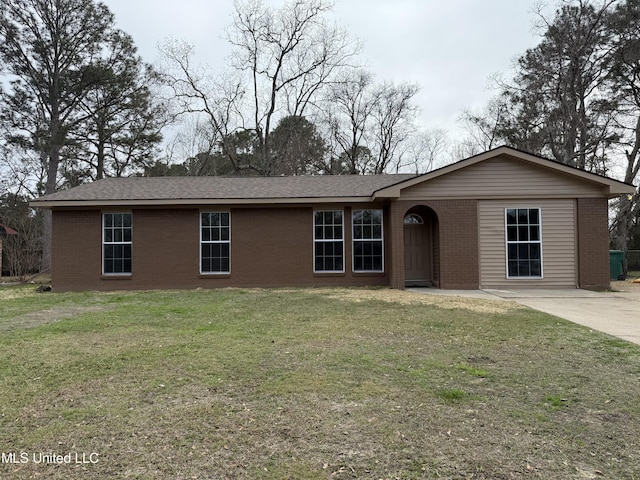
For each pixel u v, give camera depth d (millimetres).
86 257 14289
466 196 13227
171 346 6156
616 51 23031
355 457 3137
